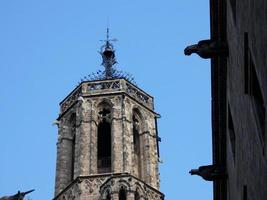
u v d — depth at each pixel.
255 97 68.81
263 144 64.62
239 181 81.19
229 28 83.62
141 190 189.88
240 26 74.19
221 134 94.50
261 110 67.44
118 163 195.88
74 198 190.62
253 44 66.81
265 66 61.72
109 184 187.62
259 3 62.38
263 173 65.00
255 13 64.62
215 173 97.38
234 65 81.25
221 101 92.19
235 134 83.94
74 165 198.38
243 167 77.44
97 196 188.88
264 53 61.81
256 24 64.56
